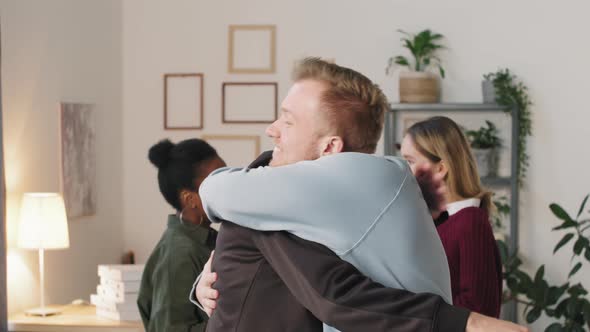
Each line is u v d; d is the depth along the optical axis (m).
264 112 5.61
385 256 1.34
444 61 5.42
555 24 5.29
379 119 1.50
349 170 1.37
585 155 5.27
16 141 4.18
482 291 2.61
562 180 5.31
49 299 4.54
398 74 5.46
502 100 5.21
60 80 4.68
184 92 5.66
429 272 1.37
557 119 5.30
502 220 5.39
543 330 5.37
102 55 5.31
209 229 2.70
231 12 5.61
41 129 4.44
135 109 5.70
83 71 5.00
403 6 5.45
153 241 5.68
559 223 5.32
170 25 5.66
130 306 3.75
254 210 1.38
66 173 4.71
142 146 5.70
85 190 4.98
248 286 1.44
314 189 1.35
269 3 5.57
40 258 3.98
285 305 1.42
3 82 4.04
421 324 1.24
